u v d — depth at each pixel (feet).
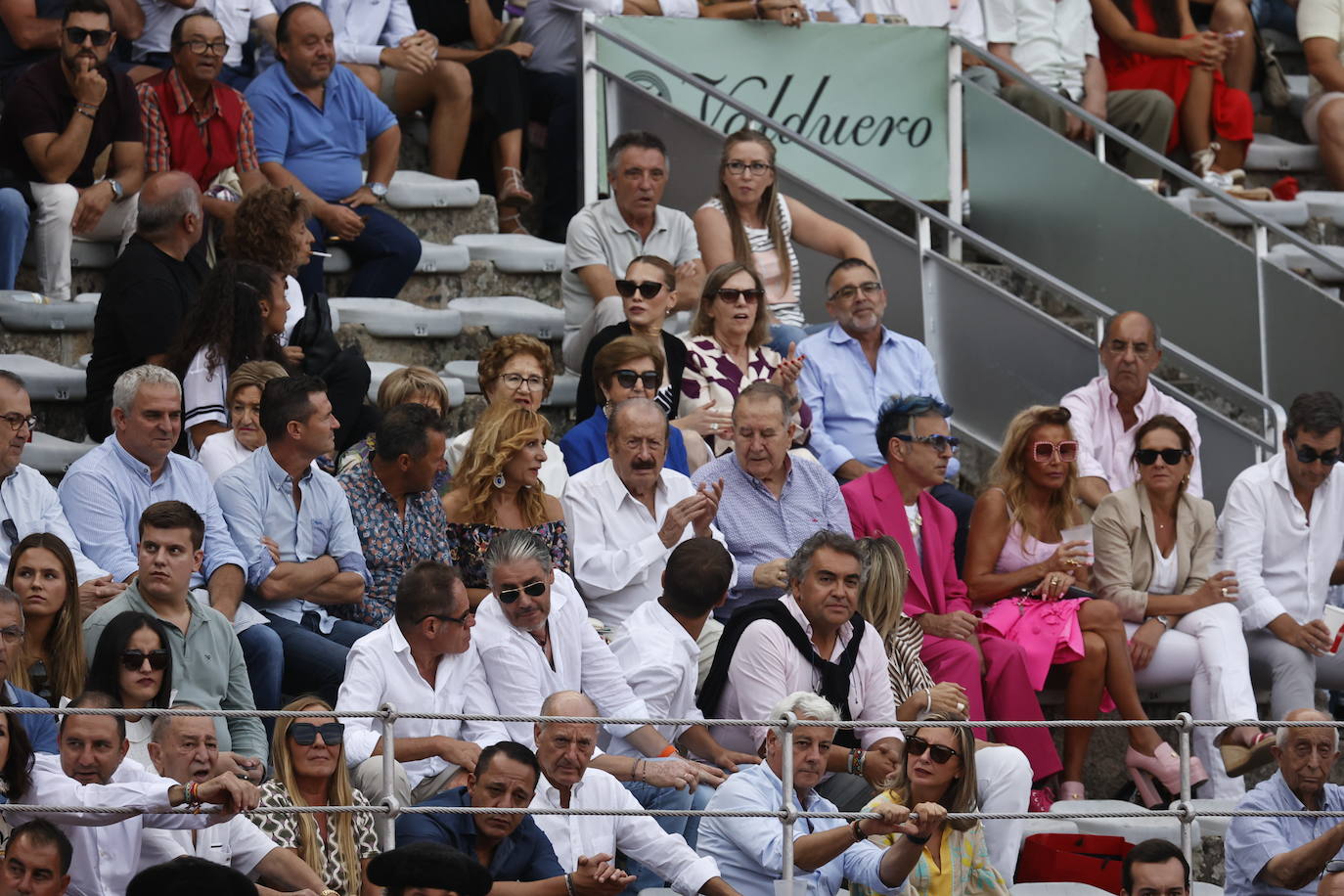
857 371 100.68
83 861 59.88
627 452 84.02
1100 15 132.57
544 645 74.54
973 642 86.28
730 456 88.43
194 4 111.96
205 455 81.87
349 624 79.46
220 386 84.53
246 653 75.82
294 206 91.25
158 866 54.60
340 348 97.50
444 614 71.82
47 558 70.28
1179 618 91.86
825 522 87.81
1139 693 91.86
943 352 106.73
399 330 102.94
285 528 79.05
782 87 115.65
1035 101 126.31
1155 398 101.86
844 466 97.50
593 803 67.87
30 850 55.47
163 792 57.93
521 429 83.66
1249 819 72.02
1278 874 70.74
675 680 76.54
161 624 67.36
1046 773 85.66
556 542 83.71
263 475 79.20
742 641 76.13
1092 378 104.01
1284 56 145.38
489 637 73.61
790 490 87.92
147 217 88.84
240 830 63.87
